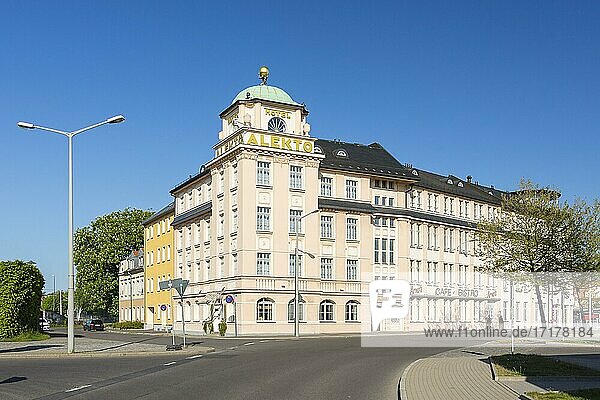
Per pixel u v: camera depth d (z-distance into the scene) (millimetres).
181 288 35906
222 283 62562
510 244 34625
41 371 22766
